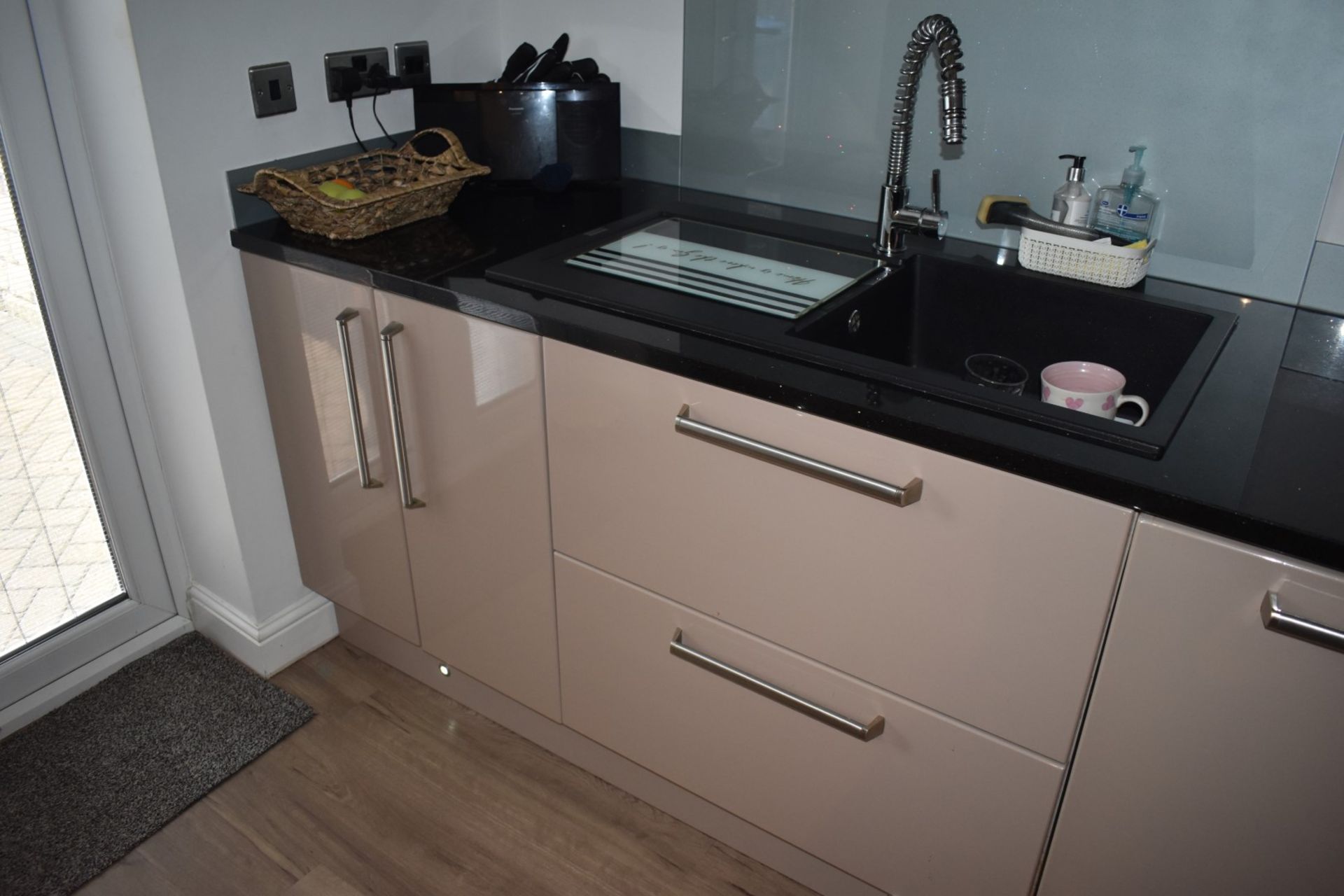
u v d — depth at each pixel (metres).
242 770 1.91
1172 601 1.07
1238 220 1.49
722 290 1.49
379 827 1.80
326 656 2.16
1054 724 1.22
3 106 1.62
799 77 1.78
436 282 1.52
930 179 1.73
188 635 2.18
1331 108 1.37
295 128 1.80
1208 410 1.20
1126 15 1.46
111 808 1.83
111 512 2.00
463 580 1.80
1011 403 1.17
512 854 1.76
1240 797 1.13
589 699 1.74
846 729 1.39
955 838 1.39
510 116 1.90
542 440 1.53
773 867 1.72
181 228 1.68
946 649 1.26
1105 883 1.29
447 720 2.02
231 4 1.64
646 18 1.90
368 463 1.79
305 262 1.66
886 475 1.21
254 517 1.98
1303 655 1.02
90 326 1.85
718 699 1.55
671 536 1.46
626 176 2.08
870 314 1.56
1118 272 1.48
